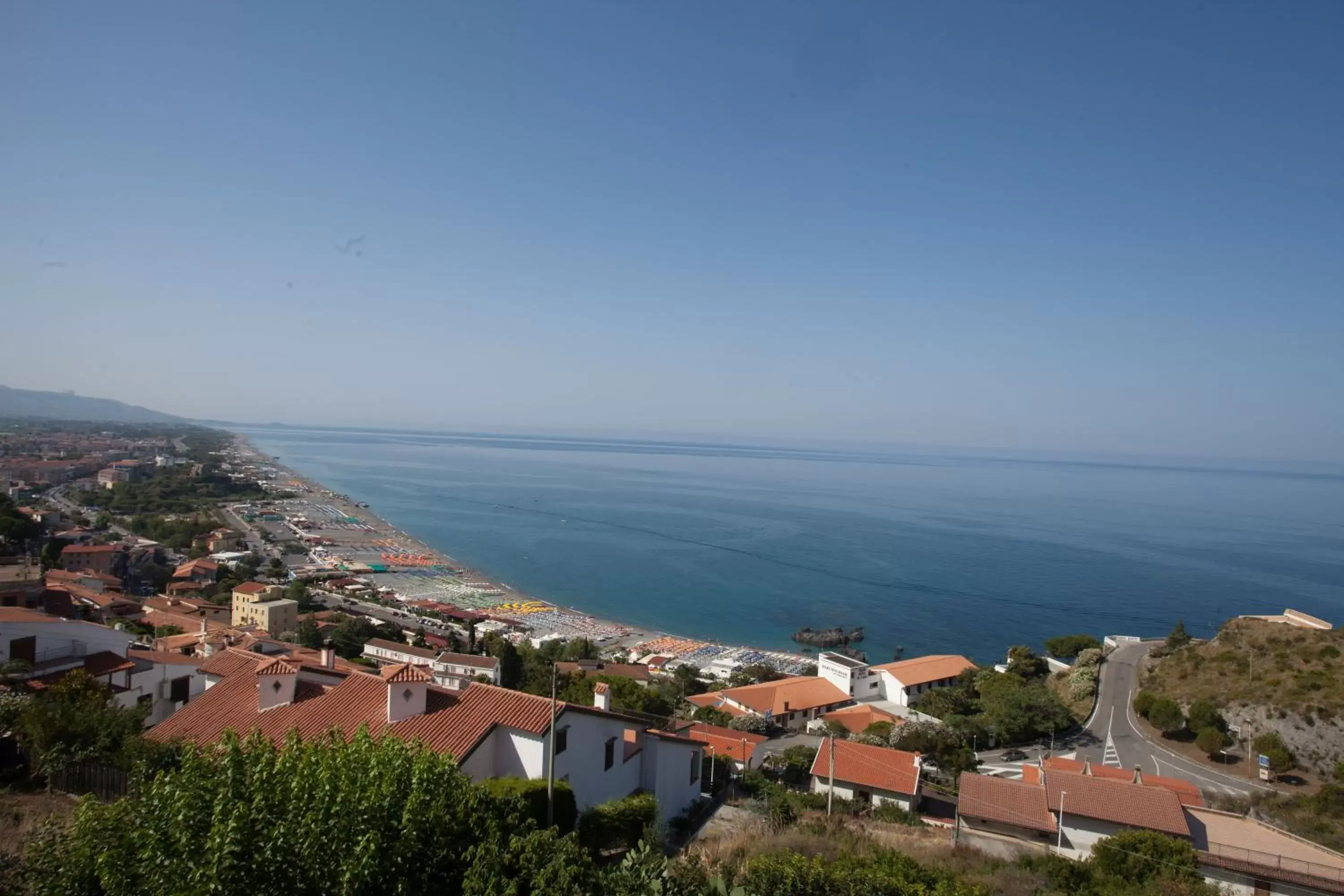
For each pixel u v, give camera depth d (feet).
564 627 406.82
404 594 458.09
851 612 460.14
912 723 217.97
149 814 47.93
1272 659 233.96
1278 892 100.32
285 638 290.15
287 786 48.70
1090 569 589.73
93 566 406.21
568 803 78.23
